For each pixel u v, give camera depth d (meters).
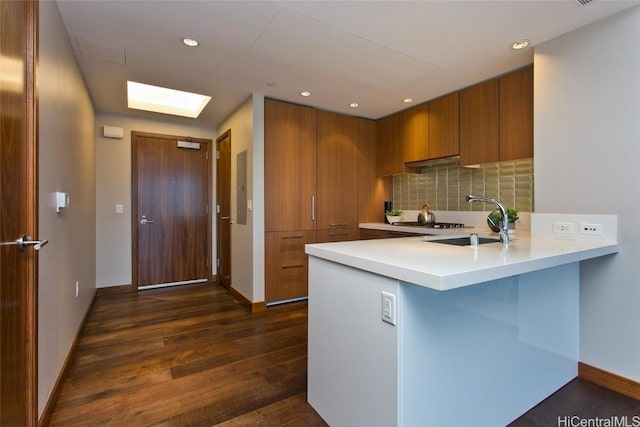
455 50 2.37
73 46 2.32
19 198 1.26
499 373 1.53
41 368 1.52
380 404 1.26
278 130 3.48
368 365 1.33
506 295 1.54
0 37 1.07
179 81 2.99
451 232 2.88
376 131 4.23
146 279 4.21
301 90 3.21
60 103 1.95
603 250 1.76
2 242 1.09
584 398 1.83
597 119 1.96
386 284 1.24
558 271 1.88
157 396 1.82
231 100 3.52
